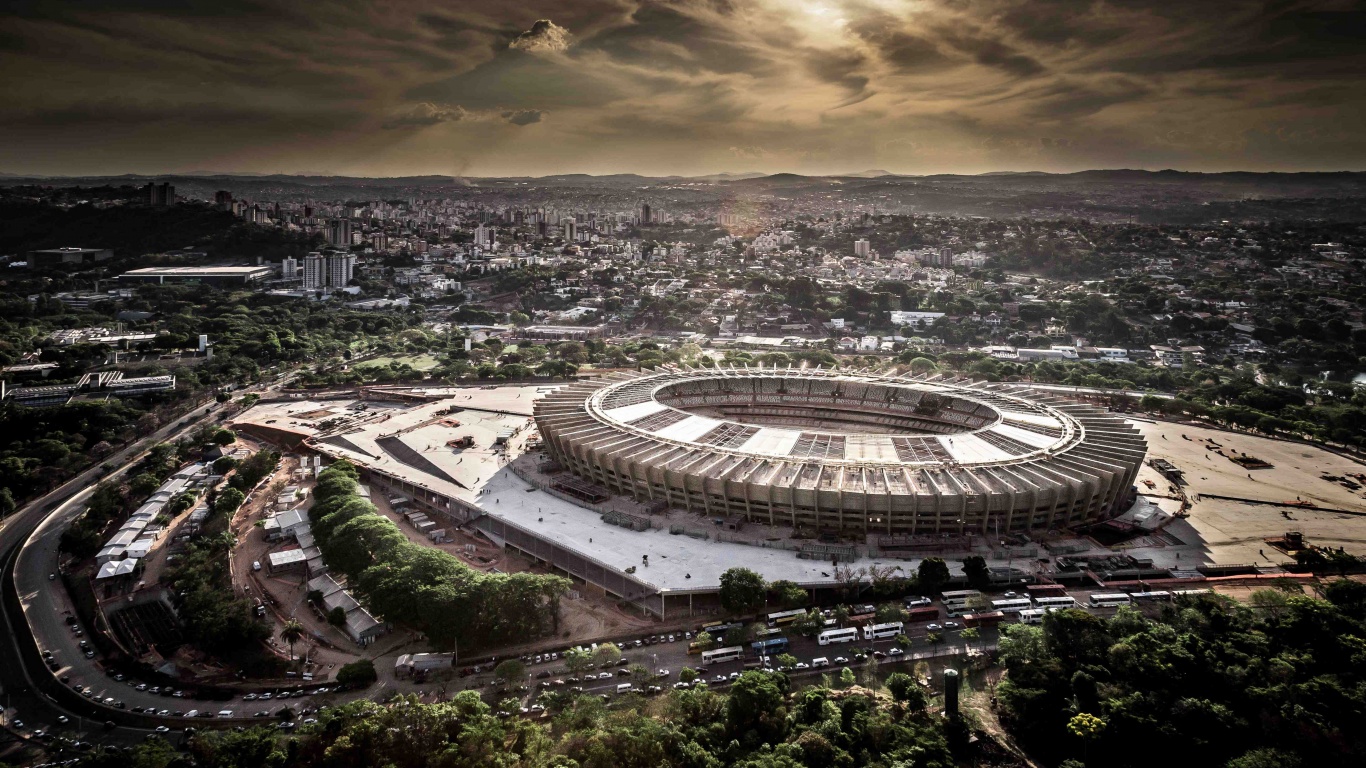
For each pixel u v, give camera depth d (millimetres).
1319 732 155625
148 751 169375
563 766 154375
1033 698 170500
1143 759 158125
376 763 159125
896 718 171750
